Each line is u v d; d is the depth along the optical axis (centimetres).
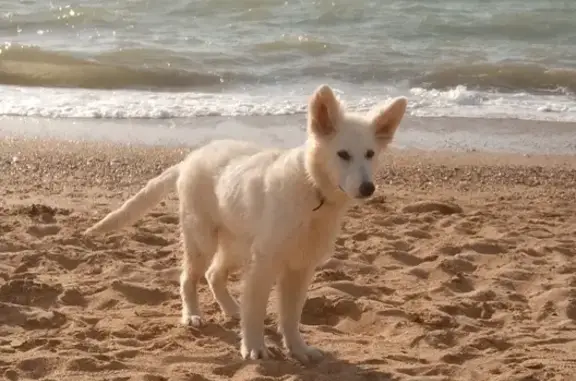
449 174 571
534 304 388
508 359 339
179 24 1087
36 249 412
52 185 514
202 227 348
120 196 501
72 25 1053
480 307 381
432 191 532
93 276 393
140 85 796
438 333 356
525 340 355
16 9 1125
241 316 336
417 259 425
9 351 329
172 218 458
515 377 324
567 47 1051
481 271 416
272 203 321
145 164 562
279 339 352
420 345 350
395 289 395
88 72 806
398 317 369
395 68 897
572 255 436
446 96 796
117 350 333
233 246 348
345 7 1225
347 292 390
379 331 363
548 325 370
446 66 902
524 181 567
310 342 349
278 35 1041
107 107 704
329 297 379
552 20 1177
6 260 402
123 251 415
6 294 370
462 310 378
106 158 569
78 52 896
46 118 664
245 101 744
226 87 802
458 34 1112
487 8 1277
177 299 379
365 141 319
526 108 762
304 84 826
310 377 322
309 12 1187
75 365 321
